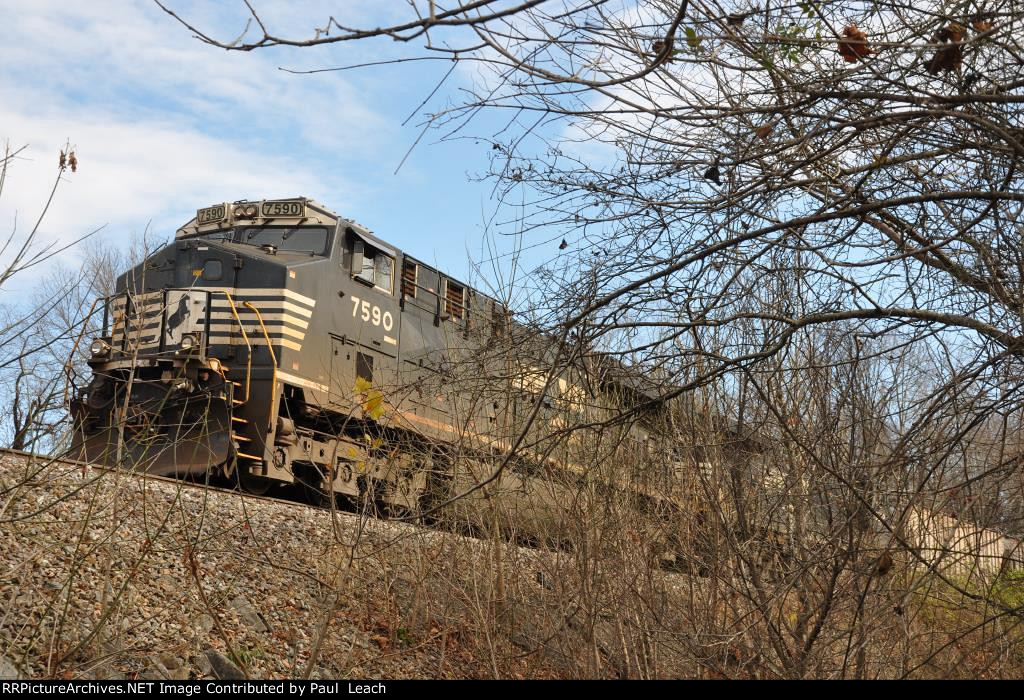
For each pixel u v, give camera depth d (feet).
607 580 24.32
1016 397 17.80
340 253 43.11
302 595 25.99
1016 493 21.06
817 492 21.86
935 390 18.93
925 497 20.22
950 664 21.86
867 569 20.65
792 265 19.06
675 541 24.86
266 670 21.66
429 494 30.71
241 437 38.04
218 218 44.68
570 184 17.03
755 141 15.49
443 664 24.73
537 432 23.43
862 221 16.37
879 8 14.85
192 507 28.35
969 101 14.33
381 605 26.84
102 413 39.99
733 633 21.79
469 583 26.84
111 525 24.91
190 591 23.56
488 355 22.62
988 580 23.04
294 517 31.12
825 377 22.02
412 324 47.24
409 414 38.65
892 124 15.72
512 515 28.04
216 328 39.81
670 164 16.29
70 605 20.84
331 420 41.91
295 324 39.91
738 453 23.72
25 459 26.61
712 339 23.15
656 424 23.53
